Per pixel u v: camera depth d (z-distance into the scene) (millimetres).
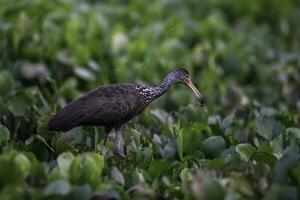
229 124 14578
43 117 12656
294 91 18625
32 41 19688
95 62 19859
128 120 12805
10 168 9844
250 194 10102
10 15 20781
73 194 9852
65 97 15820
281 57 22422
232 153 12117
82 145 12359
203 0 26891
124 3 26312
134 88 12852
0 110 13453
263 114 14664
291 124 14805
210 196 9820
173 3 25656
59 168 10398
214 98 18562
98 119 12203
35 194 9648
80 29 21109
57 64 18859
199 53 20266
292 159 10453
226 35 23047
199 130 12797
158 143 13023
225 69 21016
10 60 18891
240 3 27297
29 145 11781
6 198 9539
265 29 25344
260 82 20719
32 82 18203
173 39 20891
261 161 11320
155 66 19234
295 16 27766
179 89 17844
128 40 20828
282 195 9820
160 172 11461
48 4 22188
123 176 10766
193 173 11258
